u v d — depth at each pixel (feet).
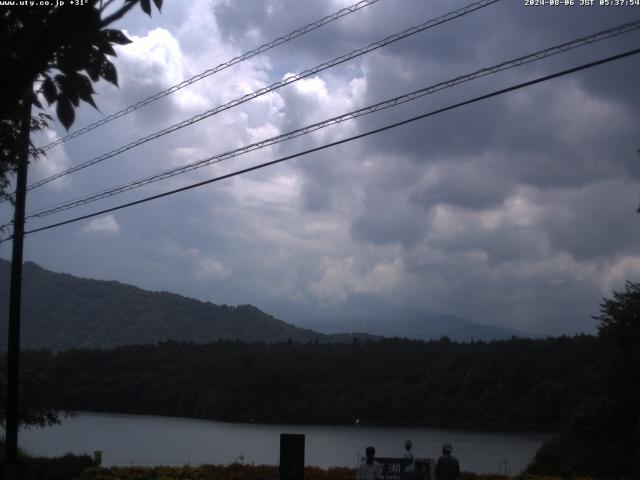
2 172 35.63
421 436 273.95
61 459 84.48
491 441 257.14
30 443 224.74
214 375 381.19
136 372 395.55
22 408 92.68
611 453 120.37
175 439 253.85
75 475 80.43
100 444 228.84
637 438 115.34
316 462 174.29
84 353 414.82
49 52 16.46
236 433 286.25
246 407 354.95
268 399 355.77
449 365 356.79
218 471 79.82
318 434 284.61
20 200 64.90
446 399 331.36
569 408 290.56
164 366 396.37
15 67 16.28
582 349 326.24
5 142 30.55
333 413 341.21
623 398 122.83
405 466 61.77
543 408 301.84
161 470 80.07
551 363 324.39
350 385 357.82
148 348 431.02
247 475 78.07
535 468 133.80
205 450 209.97
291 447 58.49
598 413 126.41
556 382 311.47
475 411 321.52
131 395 384.68
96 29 16.90
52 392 96.84
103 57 17.78
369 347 396.57
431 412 329.72
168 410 372.17
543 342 353.51
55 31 16.48
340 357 383.24
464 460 187.21
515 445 236.43
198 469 80.79
